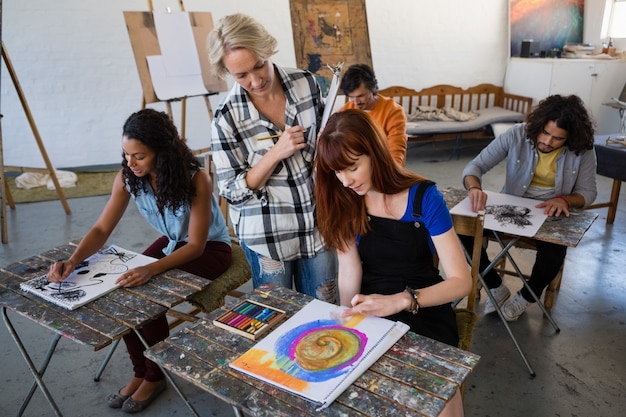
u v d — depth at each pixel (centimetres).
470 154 591
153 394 205
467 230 185
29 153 517
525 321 257
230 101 167
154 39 385
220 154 171
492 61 638
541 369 222
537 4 614
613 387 210
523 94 611
